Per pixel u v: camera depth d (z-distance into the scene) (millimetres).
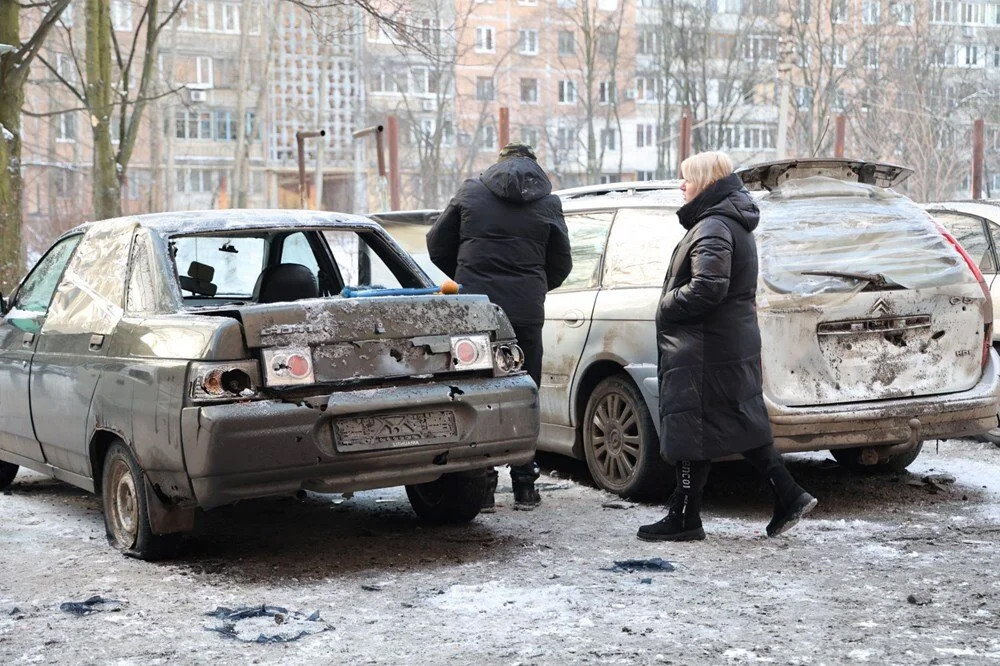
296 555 5926
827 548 5887
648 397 6934
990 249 9070
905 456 7820
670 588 5145
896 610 4770
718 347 5938
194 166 67312
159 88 46688
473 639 4453
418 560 5781
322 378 5418
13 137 14664
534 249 6957
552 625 4621
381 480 5531
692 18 72312
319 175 56594
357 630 4609
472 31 78000
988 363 7055
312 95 65625
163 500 5684
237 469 5238
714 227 5875
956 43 70625
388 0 20438
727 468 8383
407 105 68250
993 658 4156
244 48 46219
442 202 71625
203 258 6938
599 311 7379
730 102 73312
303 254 7074
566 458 8852
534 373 7051
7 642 4523
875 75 63781
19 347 7027
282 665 4191
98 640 4523
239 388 5293
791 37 33344
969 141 58281
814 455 8758
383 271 6691
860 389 6699
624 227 7562
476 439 5723
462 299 5863
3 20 14859
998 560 5598
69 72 51312
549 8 79000
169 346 5523
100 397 5957
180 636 4559
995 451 8898
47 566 5750
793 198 6883
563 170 79312
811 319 6602
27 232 38312
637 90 82250
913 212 7102
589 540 6145
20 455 7207
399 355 5605
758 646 4305
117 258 6391
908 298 6789
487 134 78312
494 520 6684
